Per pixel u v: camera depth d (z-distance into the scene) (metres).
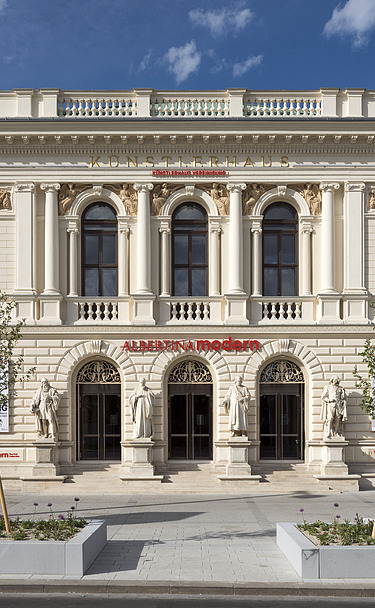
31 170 25.00
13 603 11.39
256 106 25.47
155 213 25.27
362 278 24.98
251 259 25.38
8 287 24.97
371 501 21.42
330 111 25.30
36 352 24.41
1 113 25.20
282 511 19.64
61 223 25.25
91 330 24.44
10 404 24.23
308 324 24.53
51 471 23.47
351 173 25.16
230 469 23.52
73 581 12.23
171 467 24.41
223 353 24.52
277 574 12.70
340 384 24.52
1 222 25.08
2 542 12.72
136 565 13.35
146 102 25.23
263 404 24.98
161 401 24.30
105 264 25.61
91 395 24.92
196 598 11.77
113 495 22.58
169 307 24.98
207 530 16.89
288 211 25.81
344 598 11.75
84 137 24.84
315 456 24.27
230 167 25.14
